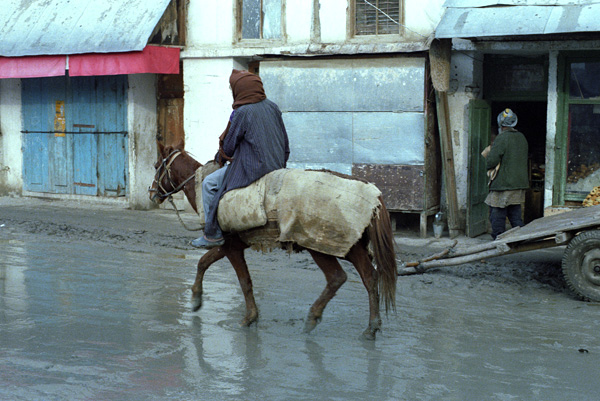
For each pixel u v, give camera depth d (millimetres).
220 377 5293
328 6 12125
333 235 5914
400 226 12211
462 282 8312
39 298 7578
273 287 8203
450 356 5832
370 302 6156
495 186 10094
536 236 7836
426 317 7008
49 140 15594
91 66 13391
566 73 10672
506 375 5402
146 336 6301
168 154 7664
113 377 5262
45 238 11211
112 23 13375
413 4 11477
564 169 10789
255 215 6105
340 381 5238
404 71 11141
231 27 13070
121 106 14406
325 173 6074
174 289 8070
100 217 13219
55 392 4953
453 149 11516
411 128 11219
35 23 14359
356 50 11492
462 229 11602
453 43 11195
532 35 10359
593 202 10117
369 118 11469
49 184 15719
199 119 13531
